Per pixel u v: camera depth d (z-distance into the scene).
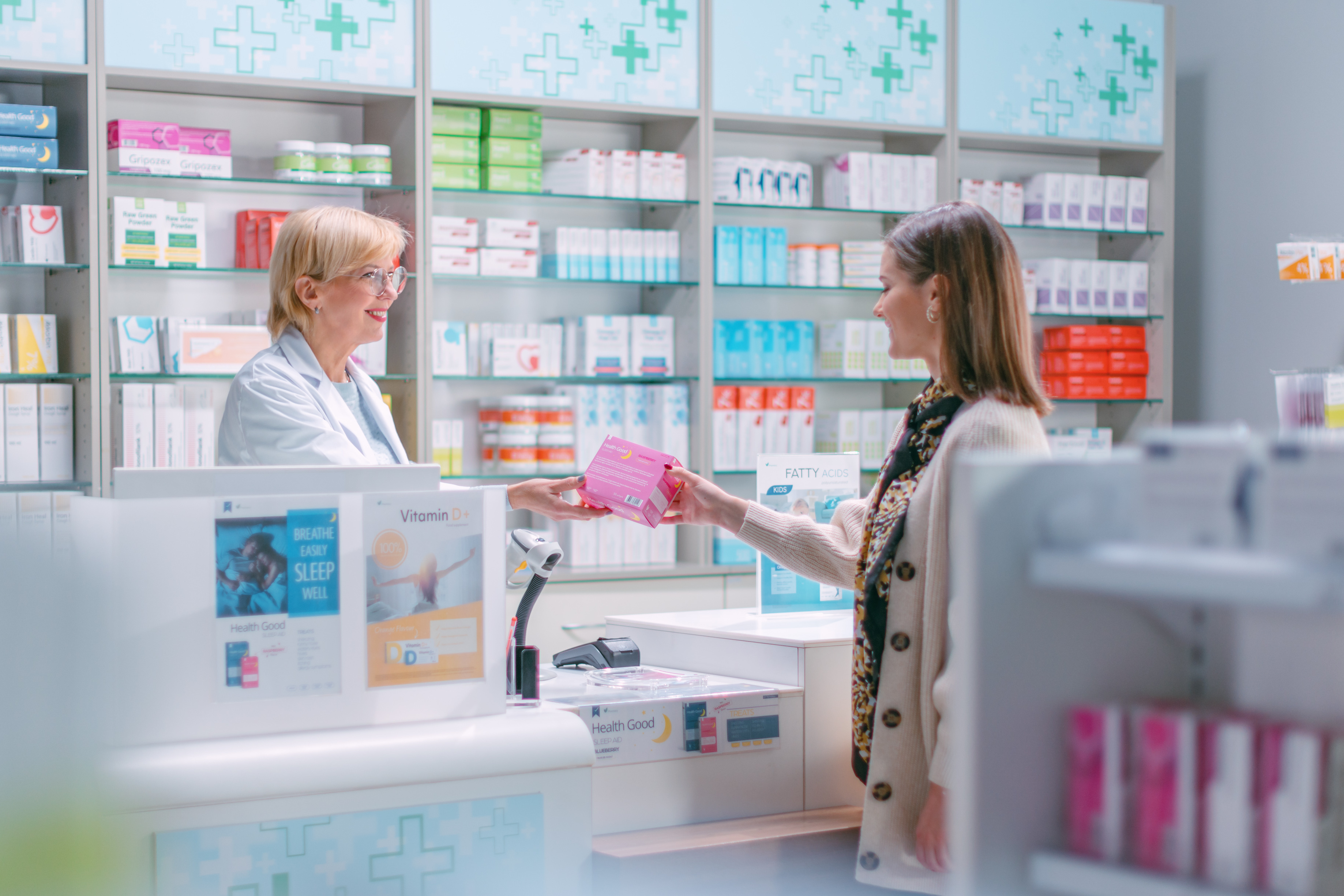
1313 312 4.98
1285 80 5.08
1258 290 5.21
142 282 4.02
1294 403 3.37
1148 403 5.30
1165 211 5.25
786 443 4.68
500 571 1.68
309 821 1.49
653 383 4.63
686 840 1.92
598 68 4.39
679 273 4.58
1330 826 0.97
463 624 1.65
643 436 4.52
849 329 4.76
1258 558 0.91
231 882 1.45
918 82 4.88
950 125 4.92
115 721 1.46
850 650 2.21
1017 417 1.74
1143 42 5.25
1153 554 0.96
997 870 1.01
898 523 1.79
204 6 3.87
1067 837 1.03
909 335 1.87
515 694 1.82
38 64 3.66
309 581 1.57
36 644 1.43
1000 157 5.29
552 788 1.63
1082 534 1.03
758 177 4.62
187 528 1.51
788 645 2.19
